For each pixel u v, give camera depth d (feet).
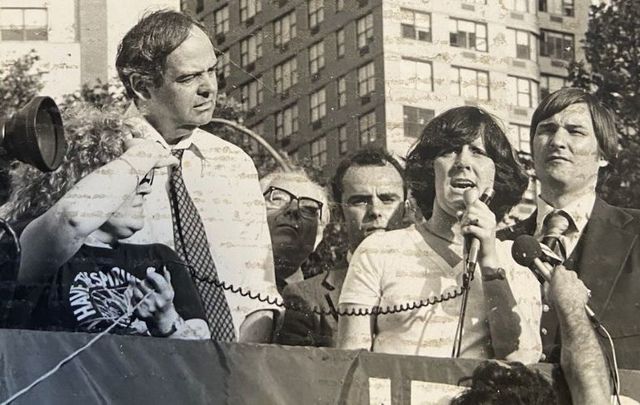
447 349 11.78
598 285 12.21
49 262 10.96
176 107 11.57
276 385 11.12
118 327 10.98
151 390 10.78
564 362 11.92
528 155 12.48
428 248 11.93
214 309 11.31
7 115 11.28
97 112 11.39
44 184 11.08
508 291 12.00
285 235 11.66
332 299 11.65
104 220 11.14
